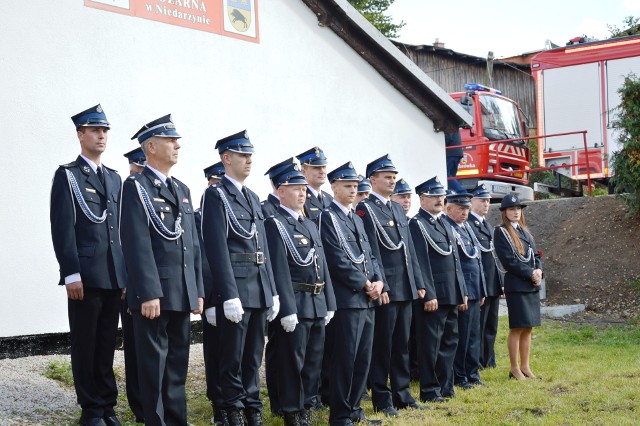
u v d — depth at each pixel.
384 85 12.88
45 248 8.70
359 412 7.14
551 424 6.77
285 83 11.40
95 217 6.41
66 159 8.91
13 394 6.90
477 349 9.06
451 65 26.66
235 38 10.79
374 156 12.61
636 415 6.99
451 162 15.05
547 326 12.49
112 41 9.41
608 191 18.06
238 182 6.73
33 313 8.55
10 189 8.47
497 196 17.92
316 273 6.91
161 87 9.86
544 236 15.59
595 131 18.23
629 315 13.01
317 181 7.80
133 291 5.72
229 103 10.64
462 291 8.27
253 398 6.61
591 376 8.85
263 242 6.67
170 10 10.04
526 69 28.73
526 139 18.23
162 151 6.05
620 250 14.53
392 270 7.63
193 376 8.34
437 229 8.31
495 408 7.49
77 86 9.05
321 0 11.77
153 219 5.87
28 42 8.69
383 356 7.52
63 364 7.91
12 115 8.53
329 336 7.99
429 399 8.00
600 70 18.25
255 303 6.48
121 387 7.59
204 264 6.90
